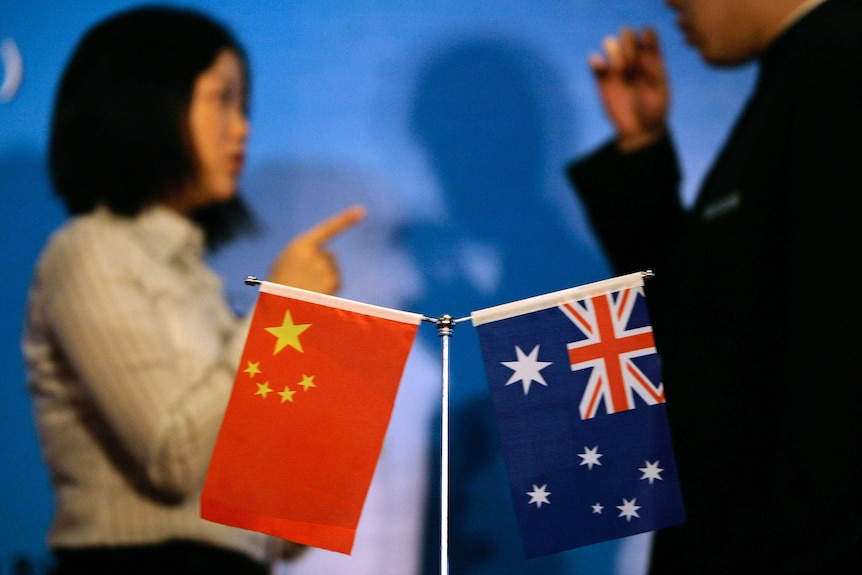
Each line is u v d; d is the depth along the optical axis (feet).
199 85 20.31
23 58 20.34
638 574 19.27
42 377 19.56
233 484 15.31
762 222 19.31
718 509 18.65
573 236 20.15
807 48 19.51
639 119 20.36
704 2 20.34
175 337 19.63
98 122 20.21
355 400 15.53
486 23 20.57
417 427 19.75
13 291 19.75
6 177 20.06
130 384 19.44
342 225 20.13
